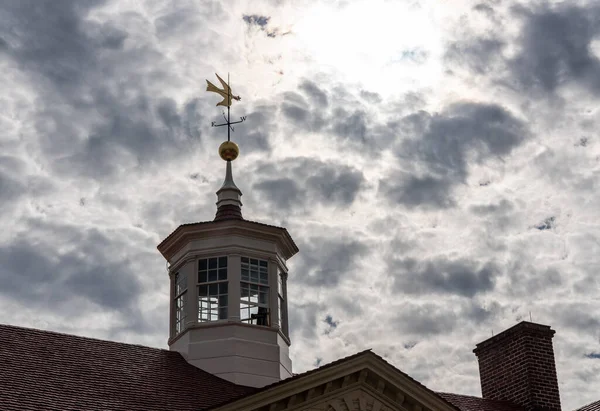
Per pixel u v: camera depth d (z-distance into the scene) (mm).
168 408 25781
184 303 32250
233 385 29406
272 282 32656
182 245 33188
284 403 25734
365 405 26797
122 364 28266
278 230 33219
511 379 34094
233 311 31453
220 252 32531
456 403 31828
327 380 26188
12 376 25016
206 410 24672
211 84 36406
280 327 32375
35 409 23453
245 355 30812
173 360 30203
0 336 27266
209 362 30562
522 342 34094
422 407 27406
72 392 25141
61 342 28203
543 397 33188
